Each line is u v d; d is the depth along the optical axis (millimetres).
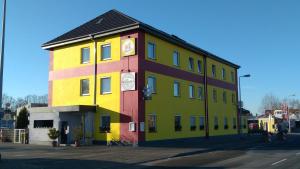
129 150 25812
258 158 20781
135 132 29531
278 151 25719
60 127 30625
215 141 37656
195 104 39188
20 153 23578
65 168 17016
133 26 30109
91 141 31234
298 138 47250
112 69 31469
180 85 36281
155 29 31766
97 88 32250
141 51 30547
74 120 31719
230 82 50062
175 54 36062
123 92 30578
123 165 18391
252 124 62844
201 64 41562
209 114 42375
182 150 25766
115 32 31141
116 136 30500
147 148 27547
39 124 32062
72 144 29906
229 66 50156
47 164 18203
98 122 31703
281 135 41469
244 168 16344
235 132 50250
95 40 32781
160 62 33156
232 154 23719
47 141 31172
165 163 19125
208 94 42531
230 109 49281
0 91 18922
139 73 30078
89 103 32656
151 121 31219
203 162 19156
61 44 34625
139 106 29797
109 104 31312
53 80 35562
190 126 37750
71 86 34094
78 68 33781
